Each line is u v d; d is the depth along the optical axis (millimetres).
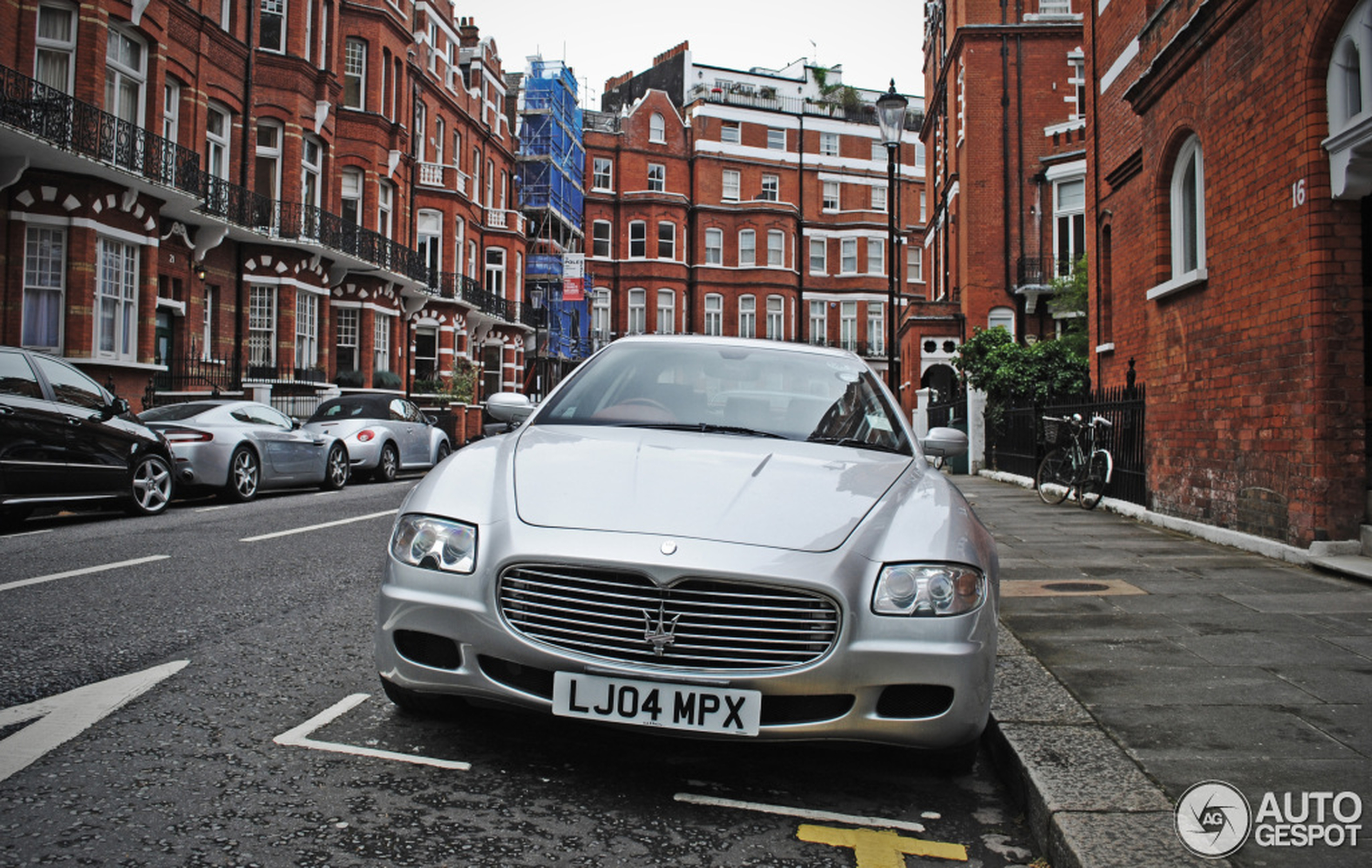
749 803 3068
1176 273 9531
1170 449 9500
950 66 30531
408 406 19266
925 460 4230
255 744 3377
